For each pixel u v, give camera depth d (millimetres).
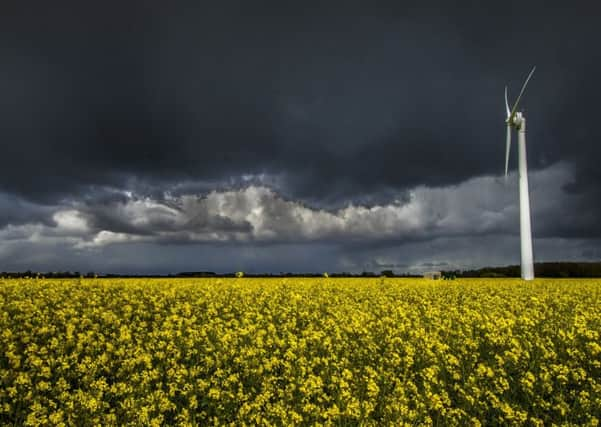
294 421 8609
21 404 9180
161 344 12500
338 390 10117
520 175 34812
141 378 10695
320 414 8859
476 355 12508
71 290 20016
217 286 23953
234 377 10359
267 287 24094
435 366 11180
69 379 10906
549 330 15055
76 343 12641
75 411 8852
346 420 9031
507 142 35062
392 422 8688
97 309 15820
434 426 9219
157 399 9359
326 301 20828
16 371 10828
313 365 11492
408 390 10453
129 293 20234
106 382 10766
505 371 11727
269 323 15133
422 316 17438
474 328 15406
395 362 11641
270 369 11211
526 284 29750
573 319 16672
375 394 9609
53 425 8305
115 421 8680
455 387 10594
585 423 9117
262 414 9180
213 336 13836
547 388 10375
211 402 9695
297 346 12688
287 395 9930
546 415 9469
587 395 10023
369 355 12641
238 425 8992
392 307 18578
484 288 26828
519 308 18969
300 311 18234
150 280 29922
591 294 24188
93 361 11508
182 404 9945
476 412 9758
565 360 12430
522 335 14211
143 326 15078
